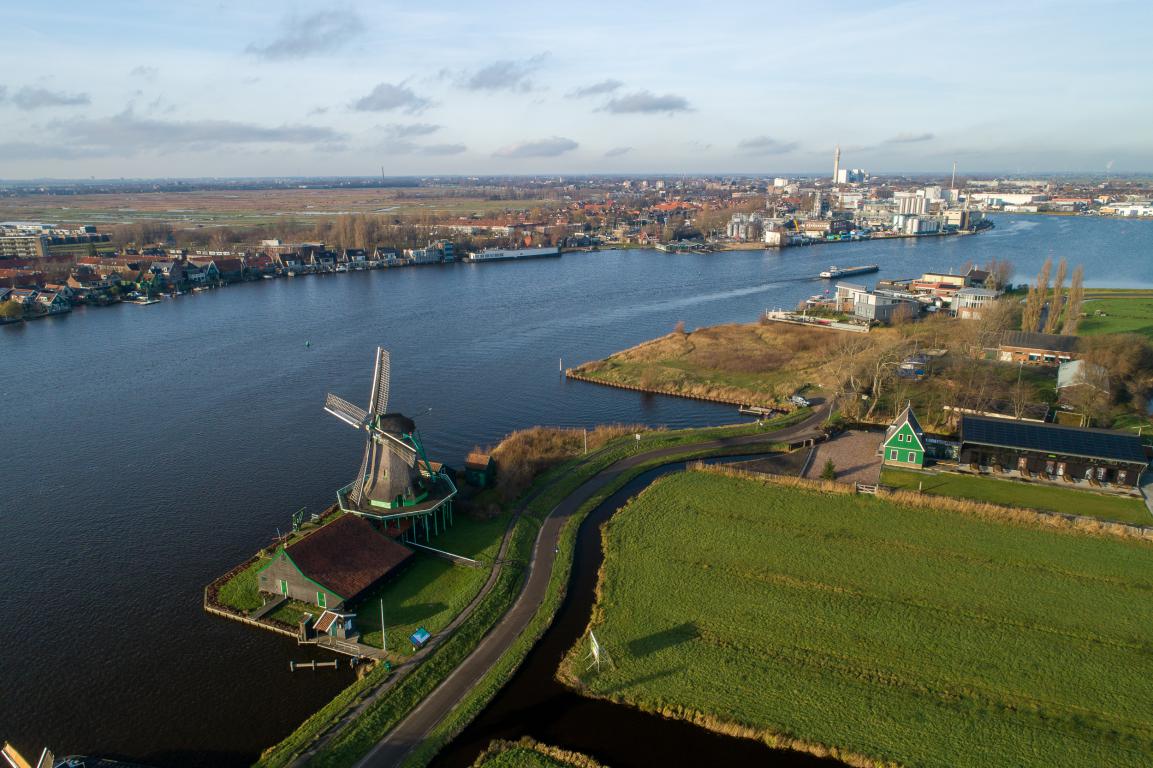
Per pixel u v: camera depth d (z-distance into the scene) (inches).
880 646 2394.2
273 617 2625.5
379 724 2082.9
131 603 2768.2
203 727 2140.7
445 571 2896.2
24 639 2556.6
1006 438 3777.1
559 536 3211.1
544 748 2014.0
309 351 6697.8
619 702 2182.6
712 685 2229.3
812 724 2066.9
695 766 1952.5
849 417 4697.3
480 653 2412.6
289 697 2257.6
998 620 2522.1
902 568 2854.3
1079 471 3644.2
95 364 6269.7
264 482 3868.1
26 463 4138.8
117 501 3646.7
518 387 5634.8
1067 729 2036.2
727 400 5270.7
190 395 5403.5
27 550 3171.8
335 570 2701.8
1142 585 2716.5
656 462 4040.4
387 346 6899.6
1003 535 3093.0
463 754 2012.8
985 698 2159.2
